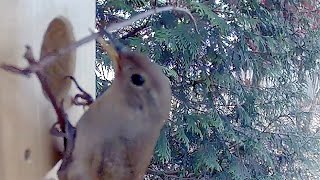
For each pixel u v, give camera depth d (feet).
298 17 2.27
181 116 2.04
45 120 0.71
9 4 0.62
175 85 2.06
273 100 2.25
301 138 2.33
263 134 2.23
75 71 0.84
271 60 2.18
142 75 0.65
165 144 1.96
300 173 2.34
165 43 1.89
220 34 2.00
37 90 0.69
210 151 2.10
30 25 0.66
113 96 0.66
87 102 0.79
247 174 2.17
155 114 0.66
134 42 1.83
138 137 0.66
